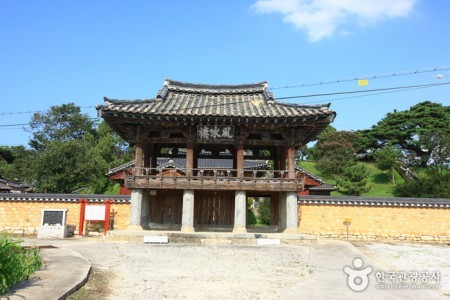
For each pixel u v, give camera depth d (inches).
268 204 1812.3
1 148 2760.8
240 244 808.3
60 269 446.6
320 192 1931.6
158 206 966.4
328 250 729.0
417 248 872.9
